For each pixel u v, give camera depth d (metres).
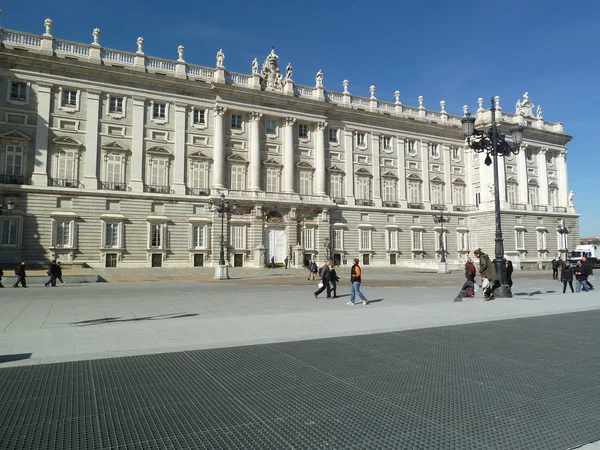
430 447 4.75
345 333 11.24
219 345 9.83
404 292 24.05
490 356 8.84
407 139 67.19
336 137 61.47
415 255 65.31
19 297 21.45
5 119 42.66
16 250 41.78
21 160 43.09
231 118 54.34
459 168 71.44
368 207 61.78
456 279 36.44
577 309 16.14
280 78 57.16
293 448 4.73
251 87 54.62
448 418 5.58
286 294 23.25
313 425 5.36
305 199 57.06
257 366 8.05
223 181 52.53
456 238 69.31
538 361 8.42
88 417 5.59
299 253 54.97
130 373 7.59
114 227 46.34
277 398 6.34
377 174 63.66
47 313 15.34
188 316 14.56
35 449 4.63
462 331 11.62
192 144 51.38
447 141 70.38
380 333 11.34
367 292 24.06
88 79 46.31
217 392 6.60
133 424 5.36
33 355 8.80
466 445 4.80
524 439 4.95
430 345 9.86
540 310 15.83
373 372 7.68
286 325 12.54
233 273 44.19
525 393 6.55
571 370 7.79
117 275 39.16
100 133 46.69
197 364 8.20
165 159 49.66
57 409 5.86
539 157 74.44
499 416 5.65
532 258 69.75
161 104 50.25
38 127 43.69
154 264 47.91
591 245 65.44
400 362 8.35
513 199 70.56
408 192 66.19
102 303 18.69
